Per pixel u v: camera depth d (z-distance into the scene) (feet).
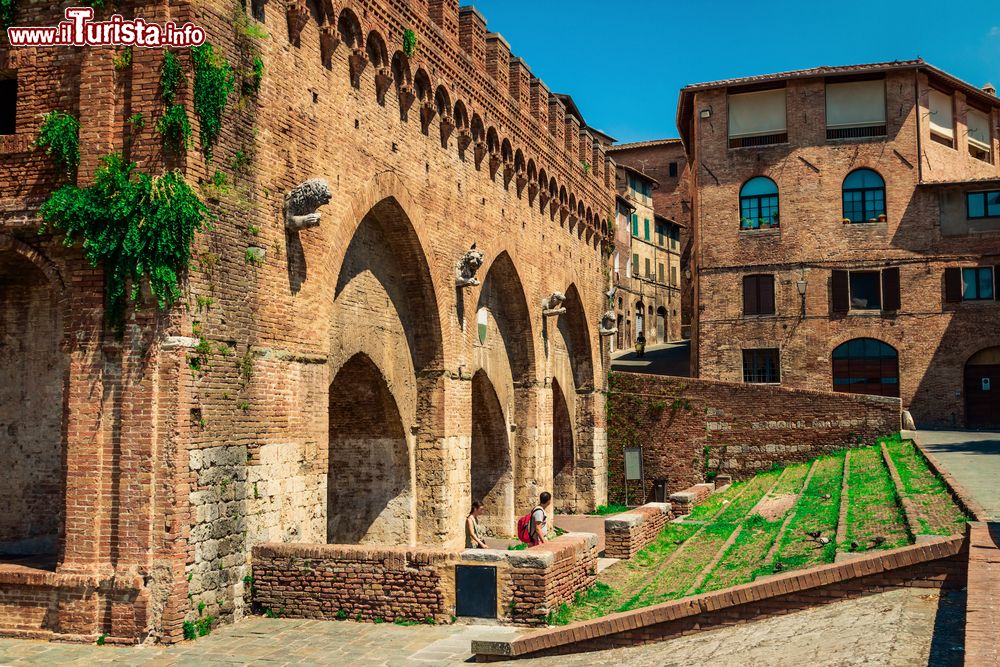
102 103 52.11
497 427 111.14
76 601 49.55
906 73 159.74
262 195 59.16
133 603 49.03
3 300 62.85
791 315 161.17
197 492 51.62
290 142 62.59
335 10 68.08
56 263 52.24
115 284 50.65
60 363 61.98
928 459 89.30
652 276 258.57
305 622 54.39
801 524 69.77
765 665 36.37
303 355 63.46
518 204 109.19
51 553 60.64
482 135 97.40
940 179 161.58
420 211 82.53
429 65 84.23
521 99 110.01
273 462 59.26
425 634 51.47
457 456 89.25
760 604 43.96
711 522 90.07
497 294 110.01
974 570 38.75
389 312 82.38
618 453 140.26
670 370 193.47
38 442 61.87
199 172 52.75
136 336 50.70
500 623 52.70
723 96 166.81
